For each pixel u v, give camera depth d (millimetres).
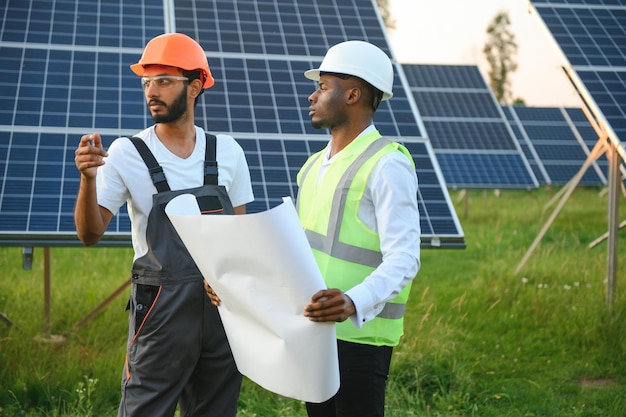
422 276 10344
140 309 3398
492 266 9836
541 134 20719
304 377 2828
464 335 7195
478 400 5633
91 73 6379
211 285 2932
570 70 7594
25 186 5406
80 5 7074
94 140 3002
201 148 3523
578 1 8625
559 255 10781
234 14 7449
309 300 2752
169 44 3383
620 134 6879
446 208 5848
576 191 21484
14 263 9938
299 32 7414
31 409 5043
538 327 7520
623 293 8000
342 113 3268
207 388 3549
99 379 5504
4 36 6543
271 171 5961
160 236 3363
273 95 6656
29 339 6242
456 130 17375
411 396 5500
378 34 7570
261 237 2689
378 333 3252
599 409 5500
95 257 10297
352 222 3193
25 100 6020
